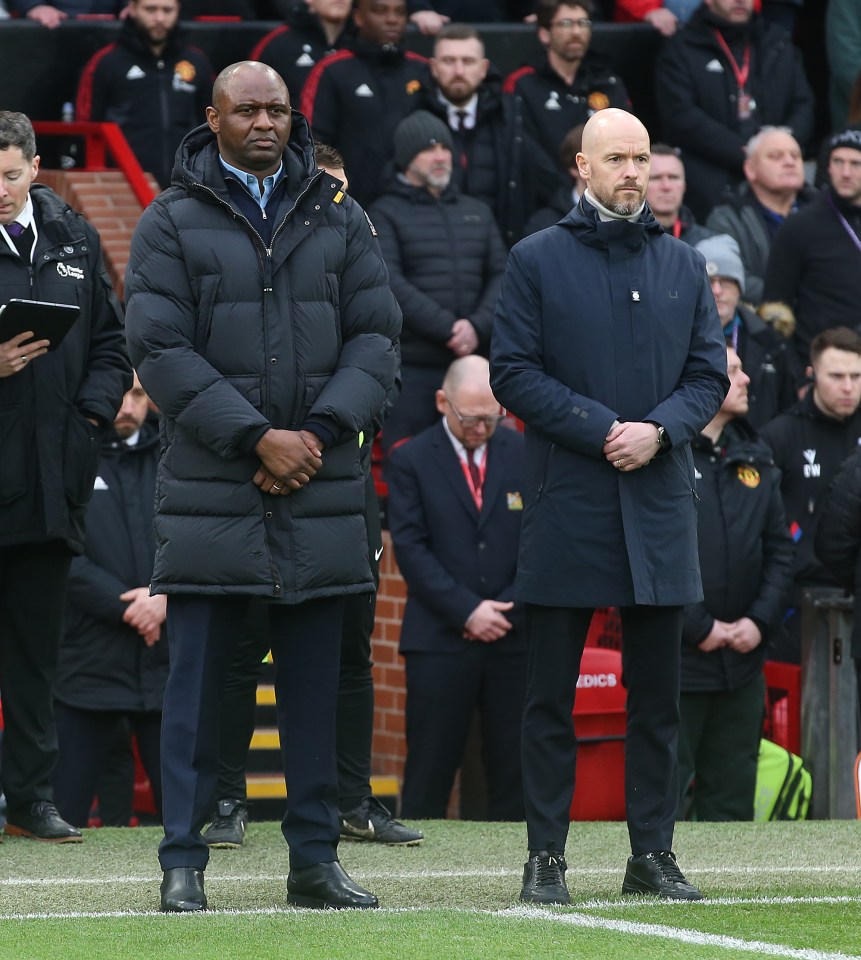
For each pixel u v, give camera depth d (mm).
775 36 42938
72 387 21625
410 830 22359
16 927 16500
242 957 15086
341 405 17516
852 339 31203
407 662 29125
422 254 33906
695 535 18766
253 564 17328
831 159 36344
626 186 18609
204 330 17594
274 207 17984
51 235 21672
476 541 28906
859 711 28766
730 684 27797
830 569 27562
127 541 27594
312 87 38281
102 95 39219
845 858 21484
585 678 27938
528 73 39312
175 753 17641
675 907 17781
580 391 18594
